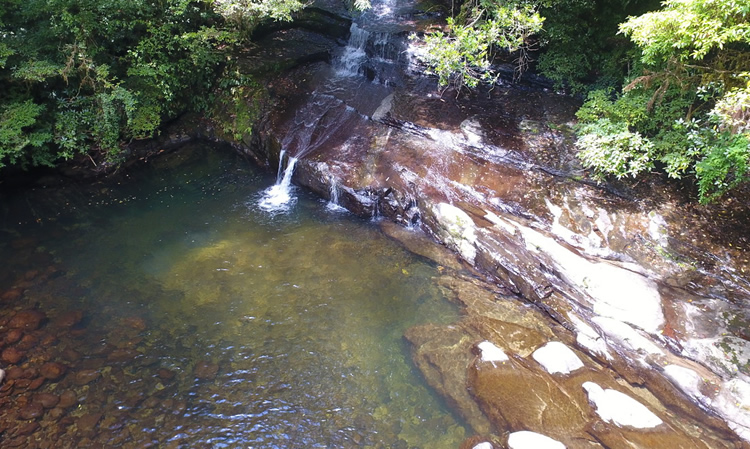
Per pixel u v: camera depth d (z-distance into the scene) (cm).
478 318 764
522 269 806
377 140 1107
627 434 576
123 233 951
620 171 888
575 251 820
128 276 844
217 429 602
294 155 1091
